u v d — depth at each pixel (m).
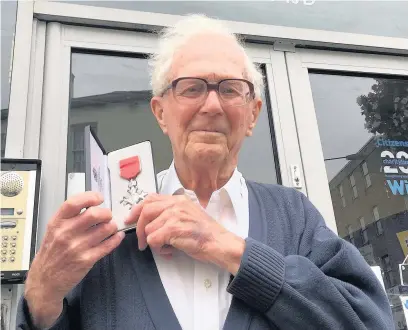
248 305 0.68
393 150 1.47
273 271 0.65
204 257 0.67
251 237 0.77
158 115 0.93
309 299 0.65
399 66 1.58
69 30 1.29
